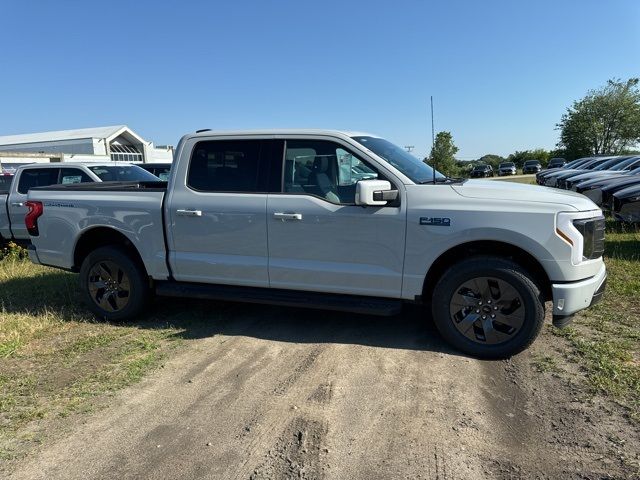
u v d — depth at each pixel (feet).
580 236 12.75
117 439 10.10
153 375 13.01
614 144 177.06
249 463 9.20
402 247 13.79
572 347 13.88
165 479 8.82
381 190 13.39
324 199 14.53
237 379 12.64
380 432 10.08
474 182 15.06
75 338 15.90
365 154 14.30
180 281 16.71
